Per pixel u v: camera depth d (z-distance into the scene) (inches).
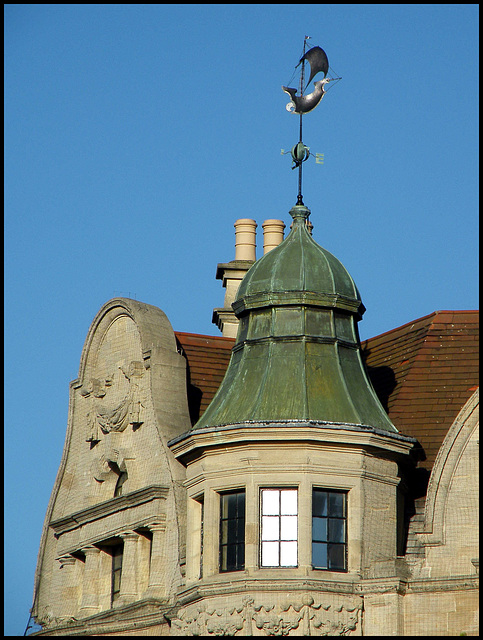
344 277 5807.1
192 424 6156.5
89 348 6510.8
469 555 5388.8
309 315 5733.3
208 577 5497.1
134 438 6166.3
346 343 5733.3
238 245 7332.7
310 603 5344.5
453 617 5300.2
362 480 5502.0
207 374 6373.0
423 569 5403.5
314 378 5625.0
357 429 5492.1
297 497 5467.5
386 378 6176.2
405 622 5339.6
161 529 5915.4
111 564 6254.9
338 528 5477.4
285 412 5546.3
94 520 6254.9
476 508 5418.3
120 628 5944.9
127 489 6112.2
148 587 5905.5
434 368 6058.1
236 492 5546.3
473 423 5472.4
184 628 5570.9
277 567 5418.3
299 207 5959.6
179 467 5895.7
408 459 5620.1
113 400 6333.7
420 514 5654.5
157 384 6063.0
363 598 5388.8
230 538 5521.7
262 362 5693.9
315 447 5492.1
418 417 5895.7
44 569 6555.1
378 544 5492.1
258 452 5502.0
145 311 6235.2
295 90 6102.4
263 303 5753.0
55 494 6569.9
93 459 6387.8
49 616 6417.3
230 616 5408.5
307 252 5826.8
